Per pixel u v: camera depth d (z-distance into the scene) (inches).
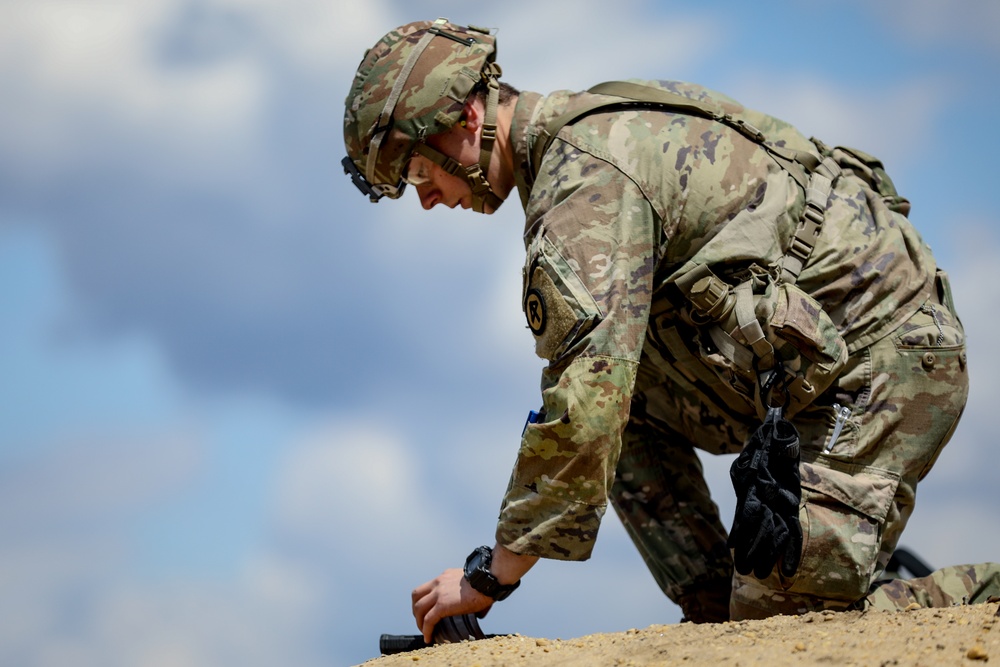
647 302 289.4
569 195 295.0
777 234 304.7
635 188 293.4
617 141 299.6
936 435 312.3
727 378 309.6
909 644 228.4
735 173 305.1
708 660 236.7
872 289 308.8
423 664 270.7
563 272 285.6
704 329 305.6
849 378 307.4
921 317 313.0
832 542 295.1
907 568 373.1
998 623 233.6
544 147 313.6
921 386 309.1
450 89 325.7
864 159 339.0
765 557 290.4
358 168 348.2
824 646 235.3
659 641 262.5
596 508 287.4
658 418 360.8
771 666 224.5
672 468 366.3
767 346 296.0
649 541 363.9
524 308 298.8
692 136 305.3
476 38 334.6
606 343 280.4
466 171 332.8
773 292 298.4
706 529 363.3
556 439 281.6
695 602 361.1
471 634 300.4
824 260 308.0
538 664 253.9
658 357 330.3
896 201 337.7
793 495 290.5
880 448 308.7
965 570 322.7
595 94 322.3
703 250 300.4
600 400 279.3
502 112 331.6
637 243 289.7
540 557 291.0
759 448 291.7
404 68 330.3
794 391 298.4
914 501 318.3
